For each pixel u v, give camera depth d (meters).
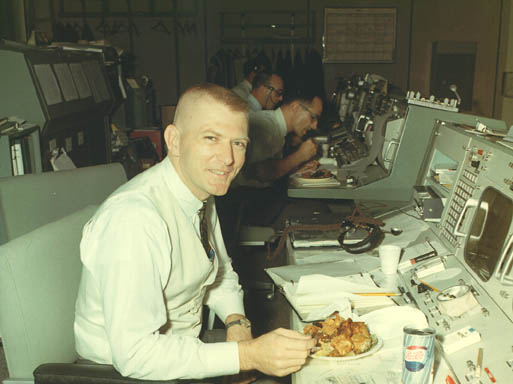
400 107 2.93
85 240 1.30
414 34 6.91
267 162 3.61
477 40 6.87
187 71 7.05
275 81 4.19
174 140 1.36
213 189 1.33
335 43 6.93
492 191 1.54
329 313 1.43
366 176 3.18
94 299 1.31
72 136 3.61
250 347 1.23
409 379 1.10
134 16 6.92
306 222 2.30
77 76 3.71
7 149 2.53
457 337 1.27
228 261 1.79
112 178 1.97
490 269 1.40
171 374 1.19
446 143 2.12
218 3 6.89
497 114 6.99
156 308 1.23
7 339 1.26
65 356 1.39
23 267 1.26
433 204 1.95
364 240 2.01
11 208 1.68
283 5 6.88
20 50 2.97
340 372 1.19
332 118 5.33
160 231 1.26
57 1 6.80
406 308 1.41
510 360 1.14
